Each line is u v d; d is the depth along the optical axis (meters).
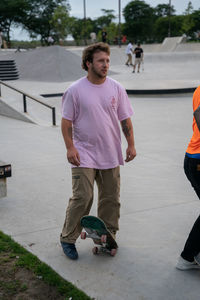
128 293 4.30
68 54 38.34
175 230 5.99
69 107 4.73
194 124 4.51
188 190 7.95
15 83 31.64
